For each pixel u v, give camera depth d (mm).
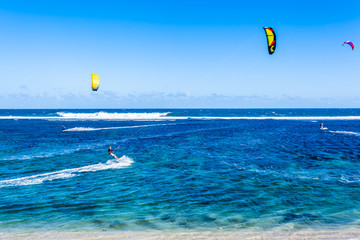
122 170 18484
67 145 30969
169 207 11617
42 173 17719
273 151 25797
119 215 10789
